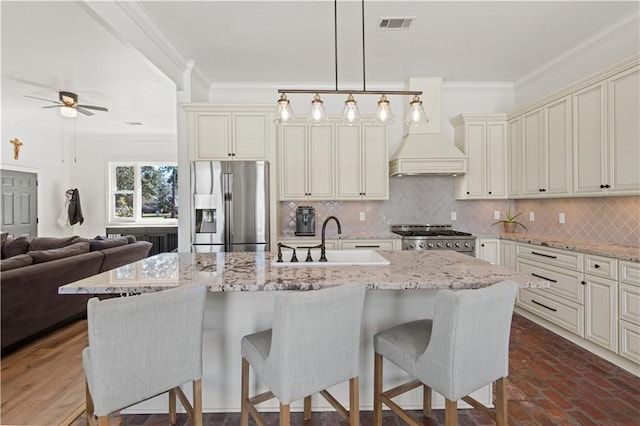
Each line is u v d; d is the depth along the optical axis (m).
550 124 3.54
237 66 3.97
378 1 2.72
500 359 1.56
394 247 4.14
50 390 2.34
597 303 2.76
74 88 4.57
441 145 4.24
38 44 3.33
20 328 2.93
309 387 1.45
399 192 4.66
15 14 2.79
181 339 1.49
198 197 3.78
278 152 4.31
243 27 3.10
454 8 2.82
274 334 1.44
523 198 4.04
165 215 7.63
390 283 1.62
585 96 3.08
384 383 2.09
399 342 1.69
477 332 1.44
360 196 4.35
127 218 7.53
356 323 1.57
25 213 6.25
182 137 3.88
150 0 2.67
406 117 2.38
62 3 2.65
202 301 1.55
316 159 4.34
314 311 1.42
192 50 3.55
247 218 3.79
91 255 3.77
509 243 4.00
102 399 1.29
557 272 3.21
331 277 1.75
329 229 4.67
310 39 3.33
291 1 2.70
